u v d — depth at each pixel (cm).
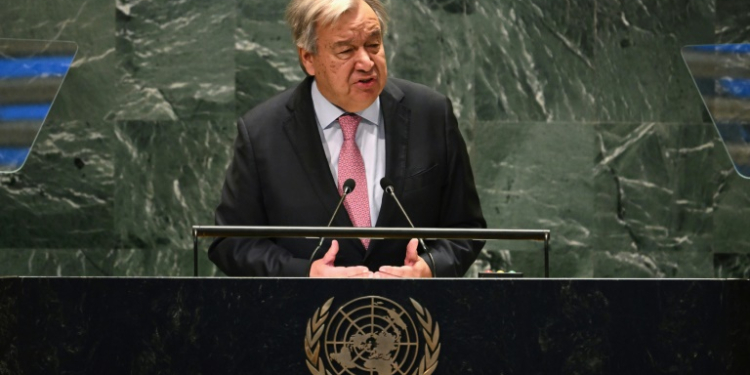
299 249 1394
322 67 1370
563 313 944
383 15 1440
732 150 1512
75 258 2214
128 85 2225
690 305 944
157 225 2227
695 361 940
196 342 940
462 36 2262
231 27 2239
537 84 2270
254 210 1416
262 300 943
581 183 2270
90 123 2220
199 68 2234
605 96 2277
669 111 2281
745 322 941
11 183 2202
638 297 944
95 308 942
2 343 934
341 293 946
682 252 2277
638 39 2281
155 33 2228
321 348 941
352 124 1412
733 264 2275
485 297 945
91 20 2219
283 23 2242
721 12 2284
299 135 1410
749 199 2267
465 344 942
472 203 1452
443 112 1454
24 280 941
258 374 938
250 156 1419
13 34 2189
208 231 1102
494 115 2266
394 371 940
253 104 2236
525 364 940
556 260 2266
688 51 1552
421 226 1400
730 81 1527
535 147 2269
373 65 1356
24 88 1382
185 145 2233
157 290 944
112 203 2223
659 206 2277
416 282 947
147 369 938
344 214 1378
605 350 941
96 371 938
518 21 2267
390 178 1390
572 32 2272
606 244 2270
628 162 2277
